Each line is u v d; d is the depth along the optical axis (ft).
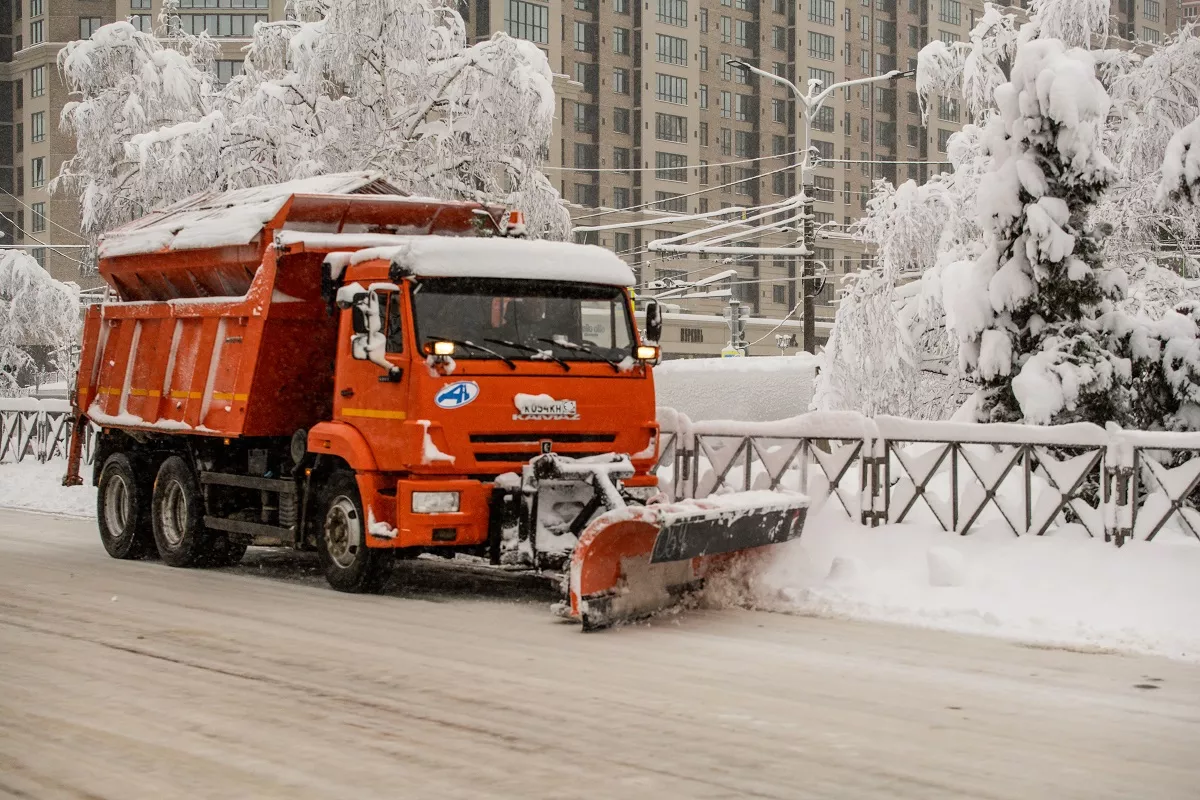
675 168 311.68
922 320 61.82
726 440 46.93
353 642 30.58
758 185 329.31
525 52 83.30
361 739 22.13
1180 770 20.51
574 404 36.81
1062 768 20.56
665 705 24.49
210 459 44.04
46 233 274.36
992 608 34.09
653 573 34.04
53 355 134.21
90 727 22.98
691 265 309.42
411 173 82.99
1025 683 26.53
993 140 45.98
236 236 41.91
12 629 32.17
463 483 35.53
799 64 333.01
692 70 315.37
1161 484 36.40
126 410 48.29
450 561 45.93
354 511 38.04
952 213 62.54
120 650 29.53
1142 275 62.59
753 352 297.53
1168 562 34.55
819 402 62.28
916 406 61.93
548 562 35.22
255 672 27.27
